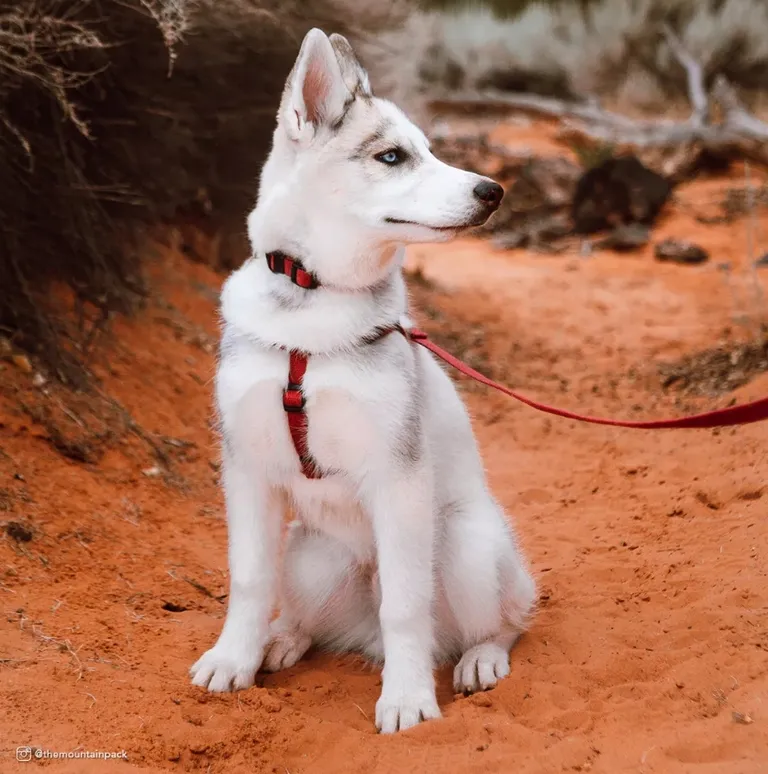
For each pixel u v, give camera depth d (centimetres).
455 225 154
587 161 511
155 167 260
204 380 245
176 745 149
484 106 666
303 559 170
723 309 351
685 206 494
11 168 222
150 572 188
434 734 152
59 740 147
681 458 225
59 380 219
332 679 167
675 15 688
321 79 155
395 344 159
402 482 158
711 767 143
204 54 257
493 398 275
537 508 216
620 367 296
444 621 170
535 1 771
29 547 185
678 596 179
